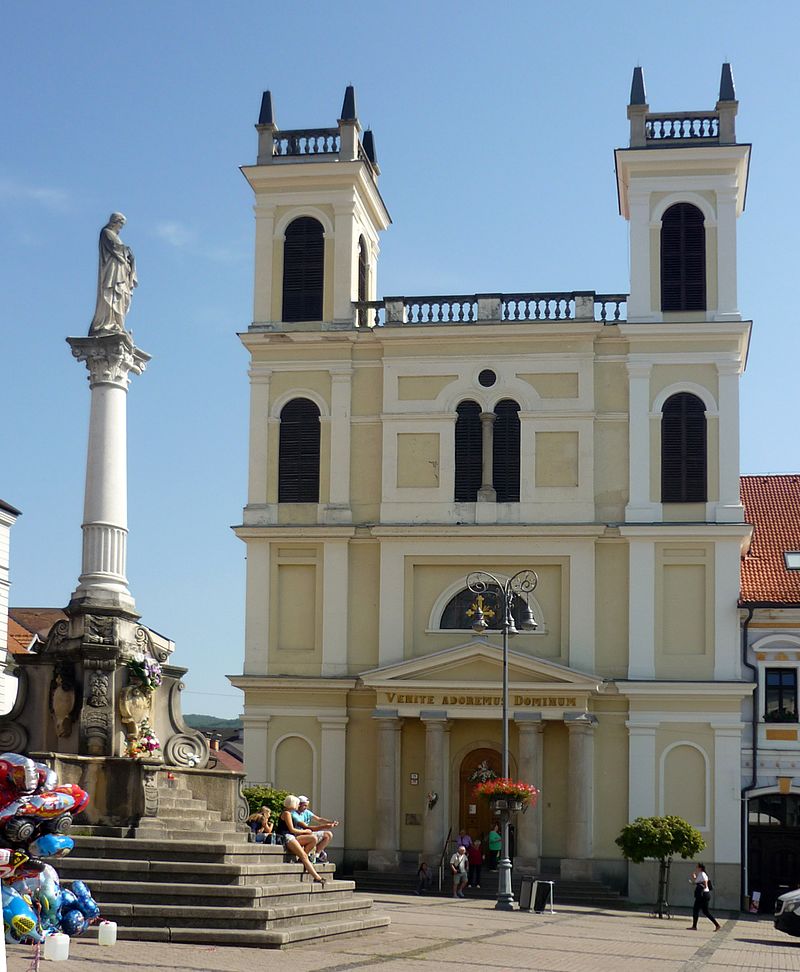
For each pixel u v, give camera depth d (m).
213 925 23.11
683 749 52.41
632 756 52.41
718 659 52.78
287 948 22.94
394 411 55.66
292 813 28.80
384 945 25.38
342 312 56.53
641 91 55.94
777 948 34.69
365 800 54.00
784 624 52.94
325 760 54.19
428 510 55.00
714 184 55.25
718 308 54.53
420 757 53.69
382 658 54.28
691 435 54.25
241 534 55.78
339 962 21.61
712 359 54.41
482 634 53.78
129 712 28.70
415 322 56.03
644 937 34.88
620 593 53.84
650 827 46.78
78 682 28.83
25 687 29.19
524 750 52.06
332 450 56.00
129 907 22.97
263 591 55.62
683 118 55.69
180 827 27.81
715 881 51.41
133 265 31.30
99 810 27.12
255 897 23.80
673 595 53.44
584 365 54.91
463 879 48.62
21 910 19.27
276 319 57.03
